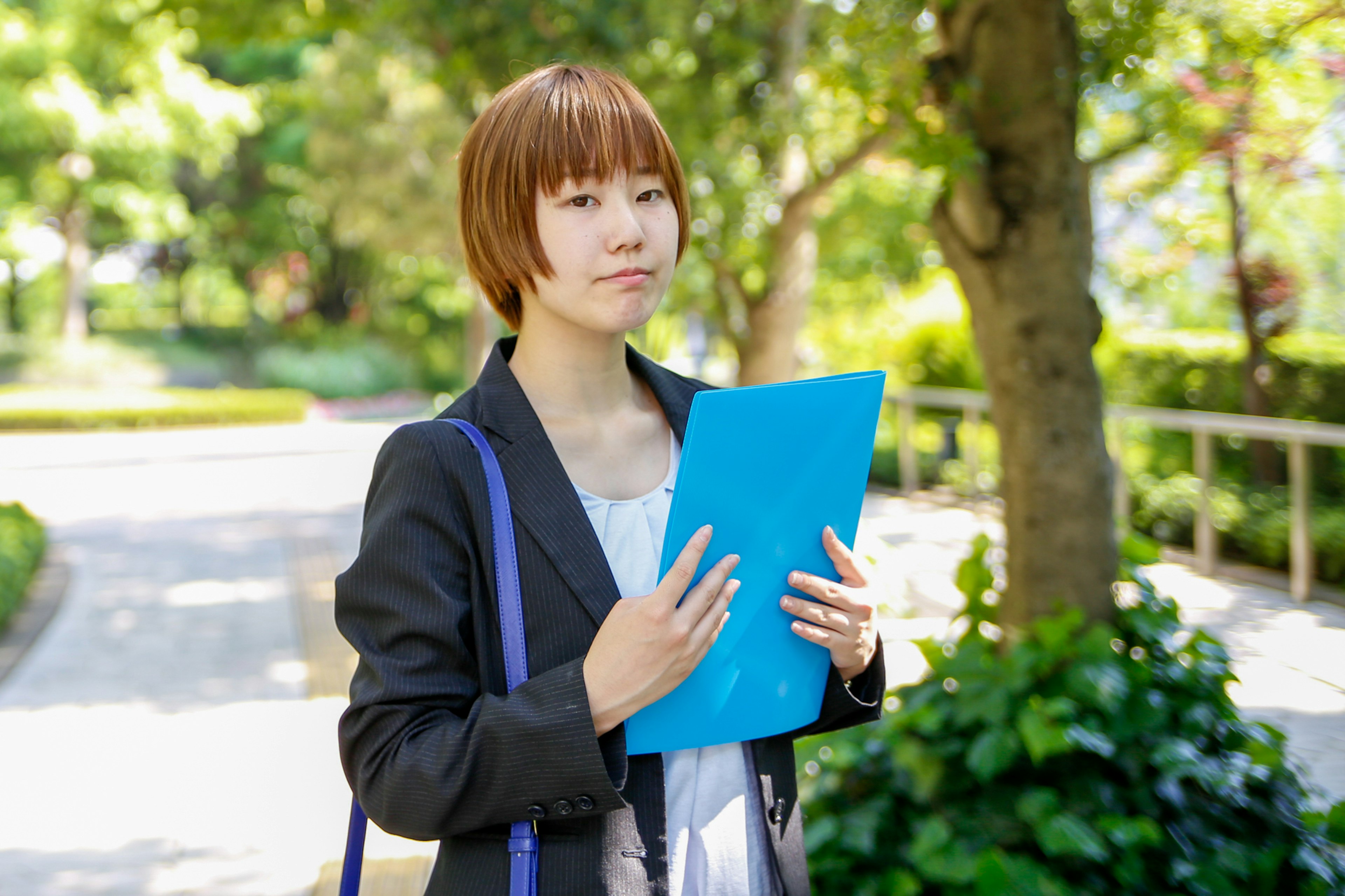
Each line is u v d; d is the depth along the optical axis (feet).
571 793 3.18
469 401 3.76
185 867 10.25
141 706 15.06
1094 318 8.63
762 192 21.57
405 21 21.36
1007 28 8.17
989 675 8.16
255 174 94.63
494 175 3.56
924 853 7.32
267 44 27.12
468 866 3.43
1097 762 7.72
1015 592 8.81
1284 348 19.98
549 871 3.34
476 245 3.72
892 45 10.13
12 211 79.20
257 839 10.85
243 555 26.13
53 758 13.08
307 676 16.31
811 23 21.43
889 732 8.34
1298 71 11.81
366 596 3.41
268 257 101.09
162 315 120.47
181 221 80.94
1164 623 8.63
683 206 3.74
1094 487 8.59
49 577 23.58
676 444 3.98
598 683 3.17
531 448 3.60
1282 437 17.66
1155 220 20.22
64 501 35.58
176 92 70.03
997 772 7.57
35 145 70.03
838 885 7.64
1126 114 11.64
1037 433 8.57
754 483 3.35
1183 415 20.17
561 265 3.51
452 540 3.47
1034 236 8.37
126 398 72.95
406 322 100.99
